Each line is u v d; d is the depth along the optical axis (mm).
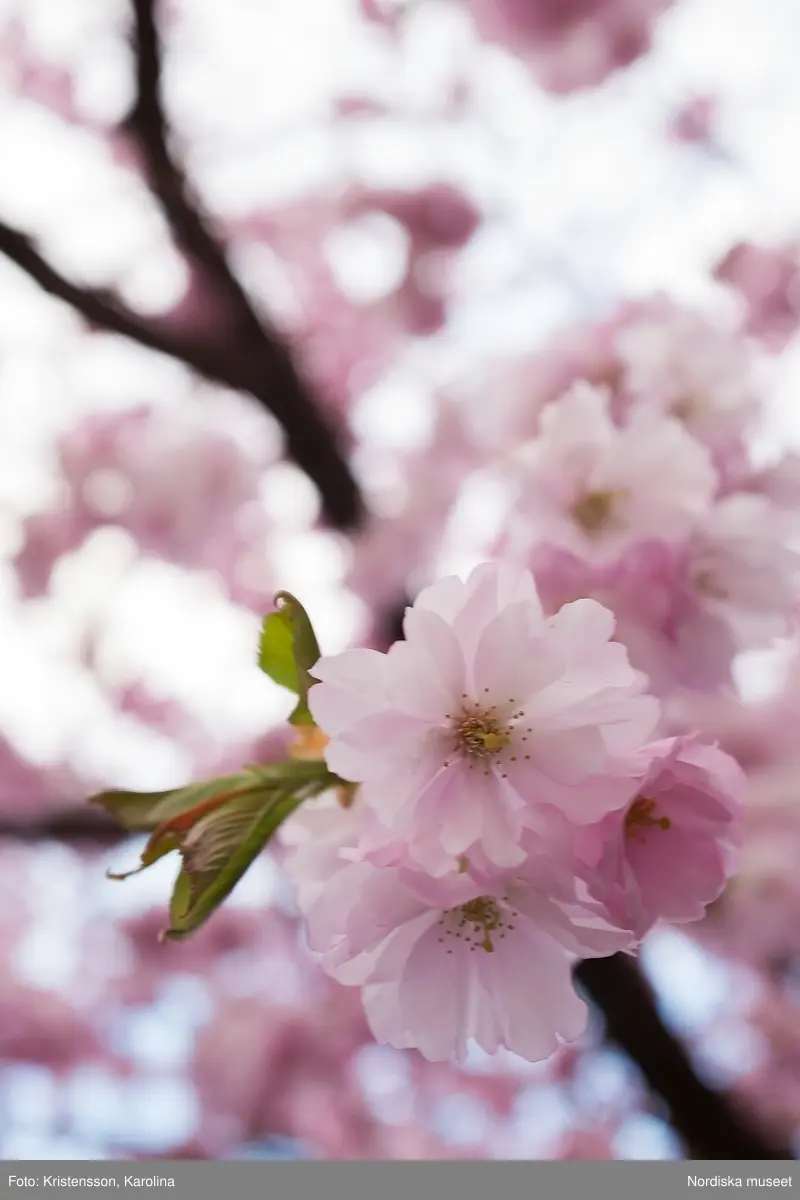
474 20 1187
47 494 1273
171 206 1012
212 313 1116
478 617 372
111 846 1094
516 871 360
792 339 1222
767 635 433
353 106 1398
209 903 376
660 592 428
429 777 365
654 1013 1032
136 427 1216
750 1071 1467
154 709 1517
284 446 1090
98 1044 1595
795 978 1454
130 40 968
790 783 1044
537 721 367
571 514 435
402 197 1333
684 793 376
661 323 477
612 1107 1546
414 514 853
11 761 1473
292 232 1383
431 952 378
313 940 365
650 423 437
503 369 494
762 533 432
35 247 968
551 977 377
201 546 1235
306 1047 1430
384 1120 1540
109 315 989
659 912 373
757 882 1045
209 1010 1511
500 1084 1561
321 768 387
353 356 1382
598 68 1188
